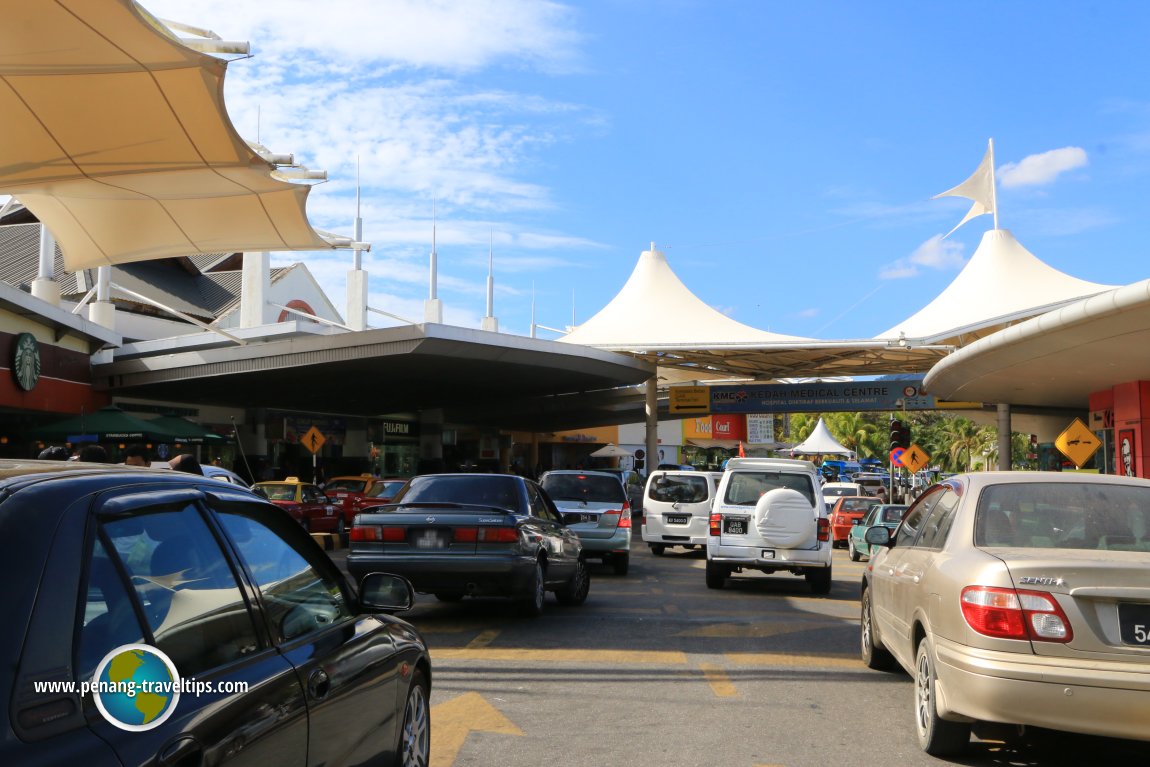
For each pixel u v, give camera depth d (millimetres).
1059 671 5016
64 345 29672
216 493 3453
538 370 35531
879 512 21766
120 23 12117
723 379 55000
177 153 15953
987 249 44594
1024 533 5945
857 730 6609
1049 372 24906
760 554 15039
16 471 2660
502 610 12469
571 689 7742
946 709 5543
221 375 31000
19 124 15008
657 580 17016
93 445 8594
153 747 2361
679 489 22312
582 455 73500
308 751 3273
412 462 52281
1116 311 16688
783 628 11172
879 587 8047
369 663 4020
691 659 9109
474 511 10812
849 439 105438
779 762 5836
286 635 3484
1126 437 25906
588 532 17500
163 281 45969
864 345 38375
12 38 12508
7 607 2186
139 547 2752
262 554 3623
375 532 10664
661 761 5816
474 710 6996
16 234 46438
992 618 5219
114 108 14445
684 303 45719
